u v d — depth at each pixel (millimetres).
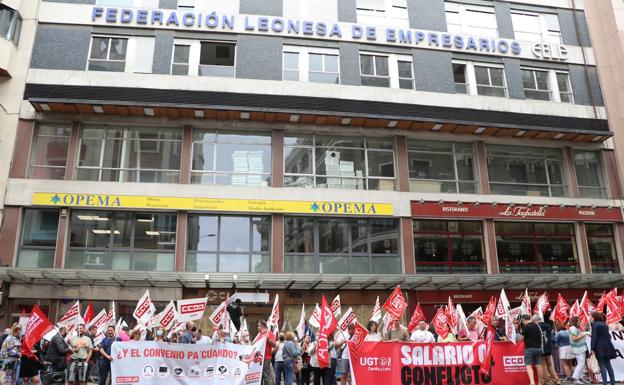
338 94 23297
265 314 20484
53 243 20234
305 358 14172
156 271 18938
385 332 13508
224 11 23594
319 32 23922
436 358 11758
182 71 22547
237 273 19109
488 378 11867
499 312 14969
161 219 21078
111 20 22594
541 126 24344
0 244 19656
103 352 11344
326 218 22156
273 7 23953
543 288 22812
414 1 25578
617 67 26594
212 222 21281
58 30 22328
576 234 24266
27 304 19297
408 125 23141
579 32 27328
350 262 21797
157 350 11203
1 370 13734
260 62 23031
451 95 24516
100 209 20703
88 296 19578
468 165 24344
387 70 24422
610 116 26000
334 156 23078
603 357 12164
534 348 11891
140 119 21812
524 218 23484
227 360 11406
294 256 21406
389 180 23203
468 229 23266
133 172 21453
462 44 25391
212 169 21922
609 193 24984
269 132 22703
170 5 23281
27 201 20188
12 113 21047
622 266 24078
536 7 27312
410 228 22422
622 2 27406
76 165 21078
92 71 21984
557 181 25188
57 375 12008
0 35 21047
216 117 22062
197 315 13336
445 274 21031
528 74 26203
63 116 21375
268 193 21609
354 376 11398
